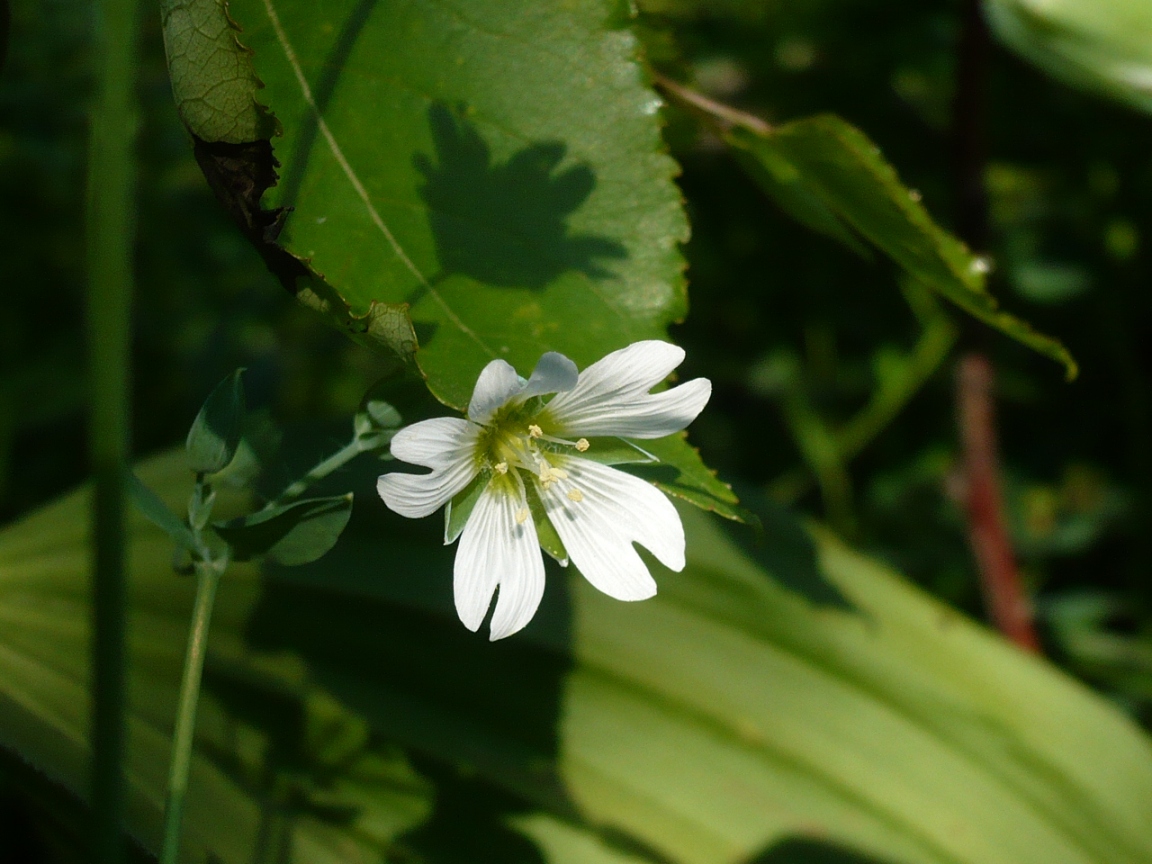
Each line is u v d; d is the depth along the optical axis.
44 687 0.30
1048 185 0.47
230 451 0.26
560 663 0.32
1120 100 0.33
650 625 0.32
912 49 0.46
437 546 0.32
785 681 0.32
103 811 0.24
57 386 0.42
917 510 0.45
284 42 0.27
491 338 0.27
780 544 0.34
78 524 0.32
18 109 0.47
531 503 0.27
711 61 0.48
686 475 0.27
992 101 0.46
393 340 0.26
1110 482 0.45
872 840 0.31
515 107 0.27
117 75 0.24
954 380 0.41
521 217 0.27
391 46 0.27
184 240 0.48
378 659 0.31
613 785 0.31
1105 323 0.45
